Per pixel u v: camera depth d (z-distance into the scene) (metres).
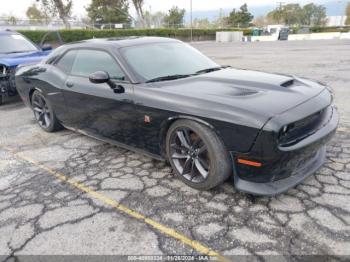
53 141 4.44
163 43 3.93
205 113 2.56
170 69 3.49
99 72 3.20
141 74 3.27
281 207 2.56
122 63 3.33
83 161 3.69
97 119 3.69
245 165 2.48
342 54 13.84
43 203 2.84
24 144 4.37
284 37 39.66
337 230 2.25
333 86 6.80
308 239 2.18
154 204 2.72
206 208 2.61
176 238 2.28
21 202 2.88
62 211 2.70
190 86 3.00
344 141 3.74
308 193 2.72
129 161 3.62
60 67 4.24
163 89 2.98
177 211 2.60
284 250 2.10
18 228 2.51
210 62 4.02
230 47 23.45
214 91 2.79
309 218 2.40
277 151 2.30
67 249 2.24
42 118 4.86
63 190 3.05
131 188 3.01
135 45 3.65
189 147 2.84
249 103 2.49
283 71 9.41
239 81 3.03
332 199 2.62
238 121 2.38
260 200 2.67
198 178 2.87
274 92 2.73
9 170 3.56
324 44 22.31
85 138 4.49
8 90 6.17
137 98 3.07
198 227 2.38
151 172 3.31
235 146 2.46
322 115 2.76
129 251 2.18
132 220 2.52
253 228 2.33
